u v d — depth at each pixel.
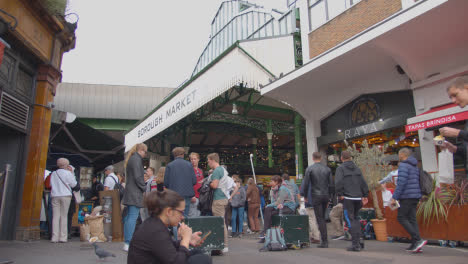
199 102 13.40
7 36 6.57
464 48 8.38
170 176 5.52
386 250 5.94
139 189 5.69
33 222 7.25
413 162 5.73
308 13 12.74
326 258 5.12
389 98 10.72
